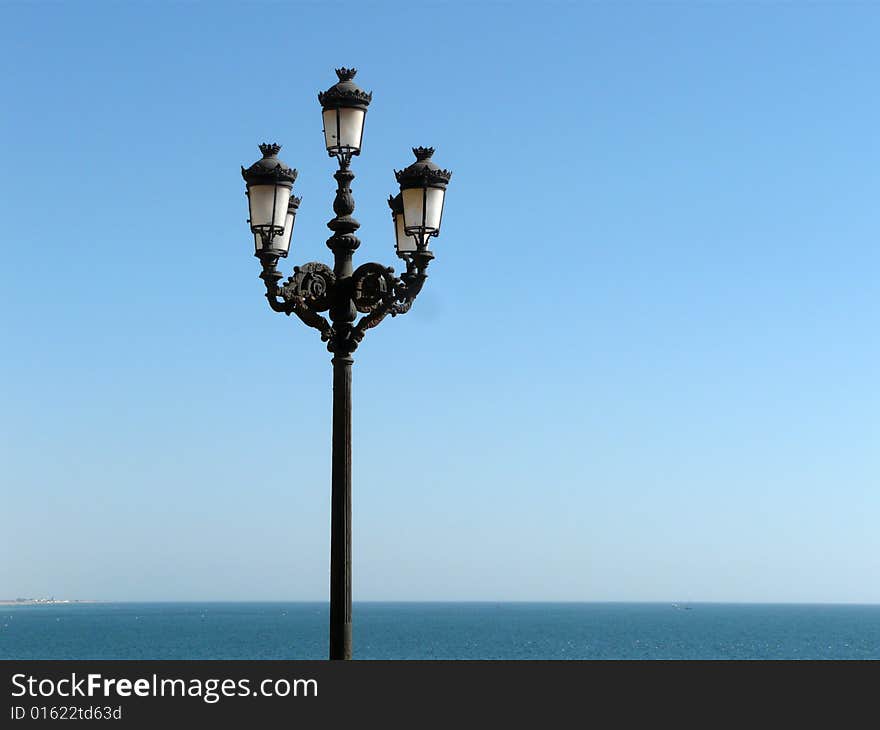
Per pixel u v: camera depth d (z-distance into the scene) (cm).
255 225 1191
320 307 1197
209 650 11388
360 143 1230
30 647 12194
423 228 1194
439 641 13538
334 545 1165
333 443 1182
